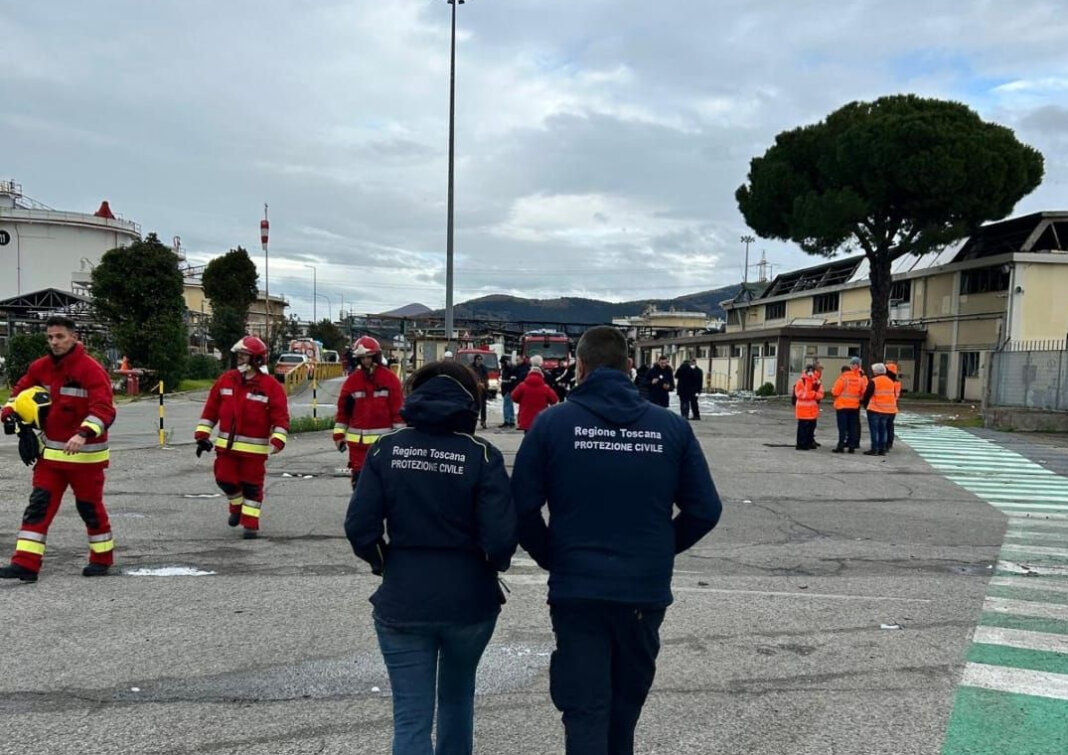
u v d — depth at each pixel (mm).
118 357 35125
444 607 2912
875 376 16219
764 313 59719
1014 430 21453
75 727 3877
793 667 4828
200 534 8102
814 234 35250
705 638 5312
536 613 5766
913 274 41656
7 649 4867
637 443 2908
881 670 4801
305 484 11281
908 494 11570
